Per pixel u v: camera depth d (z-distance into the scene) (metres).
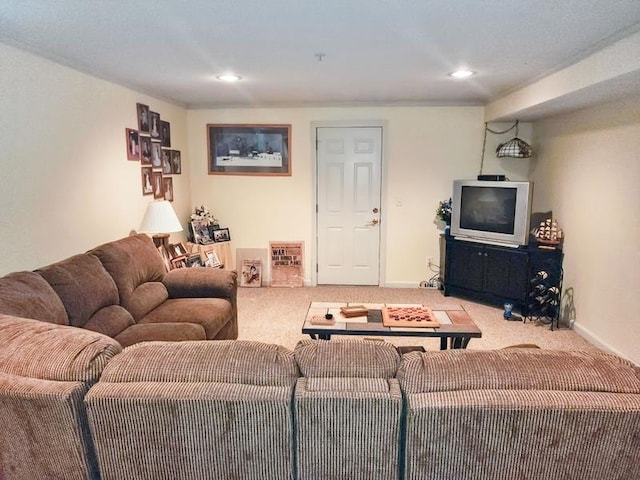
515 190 4.19
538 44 2.52
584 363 1.37
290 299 4.86
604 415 1.23
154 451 1.35
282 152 5.19
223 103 5.05
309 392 1.29
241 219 5.37
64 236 2.95
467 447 1.29
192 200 5.34
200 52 2.72
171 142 4.71
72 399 1.31
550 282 4.12
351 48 2.64
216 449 1.35
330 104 5.02
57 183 2.87
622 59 2.34
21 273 2.25
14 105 2.48
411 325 2.75
